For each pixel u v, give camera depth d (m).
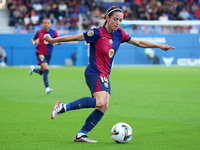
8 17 126.25
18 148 20.11
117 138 21.11
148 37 113.00
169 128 26.06
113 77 72.38
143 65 114.81
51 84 59.09
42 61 46.81
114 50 21.80
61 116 31.36
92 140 21.83
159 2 134.50
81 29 109.31
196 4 138.12
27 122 28.50
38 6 125.25
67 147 20.28
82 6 129.38
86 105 20.62
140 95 45.19
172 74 79.50
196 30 123.88
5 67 102.69
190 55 117.06
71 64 112.38
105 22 22.02
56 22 121.56
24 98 42.75
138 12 128.12
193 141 21.88
